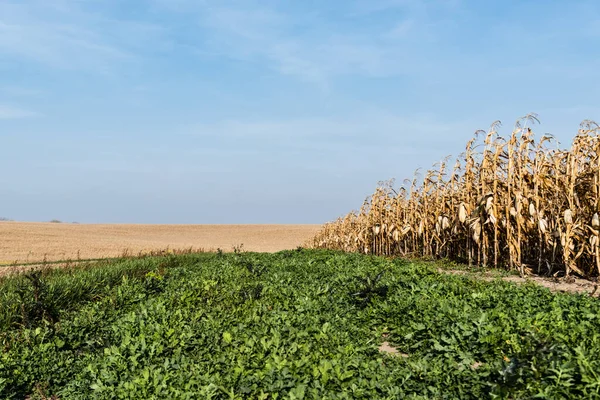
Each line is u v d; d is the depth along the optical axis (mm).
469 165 15969
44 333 8648
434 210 18562
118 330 8406
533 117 13695
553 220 13516
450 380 5777
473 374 5711
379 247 22547
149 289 12289
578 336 6262
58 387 6938
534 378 5195
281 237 69375
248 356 6434
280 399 5328
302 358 6074
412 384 5727
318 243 35594
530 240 14805
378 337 7875
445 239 17703
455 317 7523
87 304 11406
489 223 14961
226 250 40188
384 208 22641
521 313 7742
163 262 20188
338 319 8555
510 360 5641
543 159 13727
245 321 8242
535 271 13820
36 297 10312
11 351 7859
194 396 5414
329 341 7152
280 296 10367
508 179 14031
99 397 5926
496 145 14672
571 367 5164
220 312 9156
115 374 6289
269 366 5828
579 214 12648
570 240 12359
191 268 17328
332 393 5215
